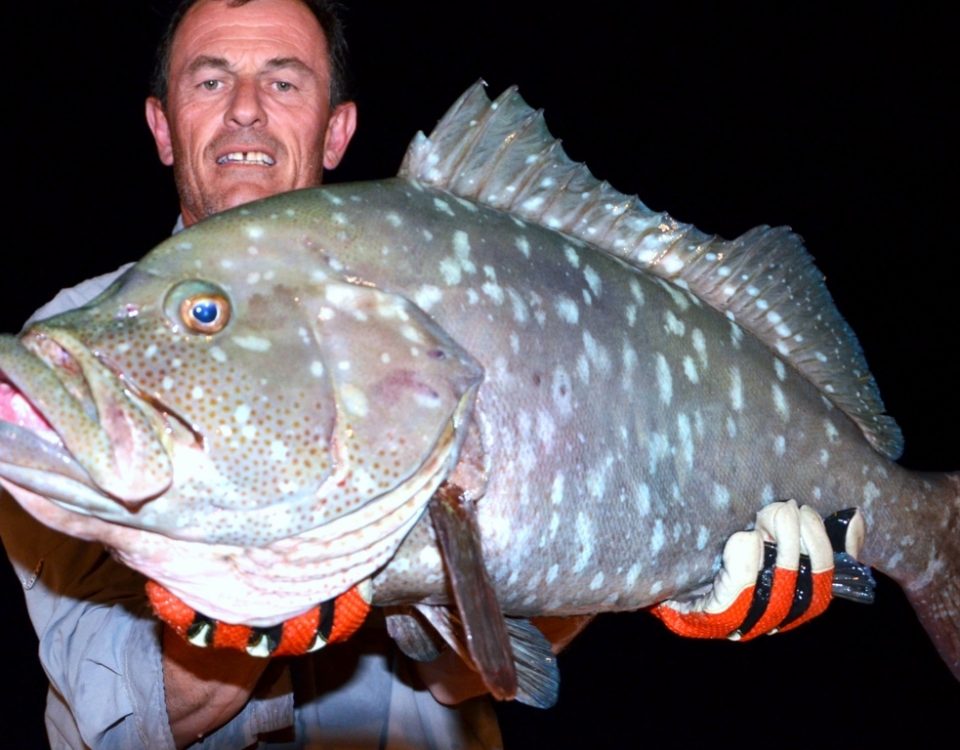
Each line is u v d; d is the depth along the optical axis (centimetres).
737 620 120
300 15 147
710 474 121
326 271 104
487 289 110
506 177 116
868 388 133
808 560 122
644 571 117
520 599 112
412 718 140
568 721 259
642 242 124
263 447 99
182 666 122
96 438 96
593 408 113
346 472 100
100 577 128
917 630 312
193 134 144
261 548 100
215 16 145
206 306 100
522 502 109
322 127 148
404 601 110
